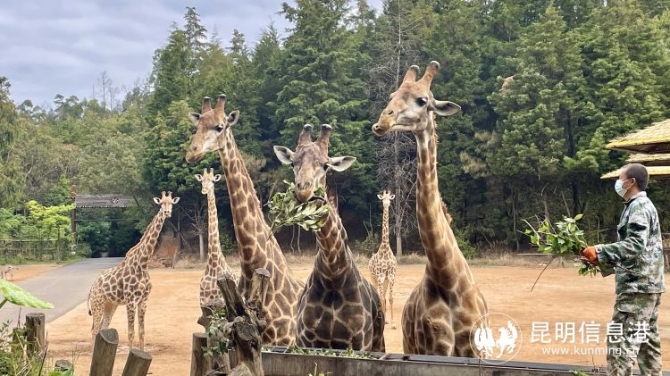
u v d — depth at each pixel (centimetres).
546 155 2986
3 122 3981
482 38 3709
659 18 3881
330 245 601
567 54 3055
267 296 726
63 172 5109
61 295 2075
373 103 3522
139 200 4166
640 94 2941
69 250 3866
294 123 3347
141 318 1130
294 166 623
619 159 2905
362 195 3488
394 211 3281
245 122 3609
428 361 523
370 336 640
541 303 1647
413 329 617
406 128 572
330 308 623
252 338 363
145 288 1123
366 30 4162
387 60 3578
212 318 450
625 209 411
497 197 3300
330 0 3697
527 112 3070
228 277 371
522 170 3031
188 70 4372
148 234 1130
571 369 489
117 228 4322
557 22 3136
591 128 3019
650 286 398
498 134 3181
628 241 392
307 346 638
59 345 1220
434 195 576
